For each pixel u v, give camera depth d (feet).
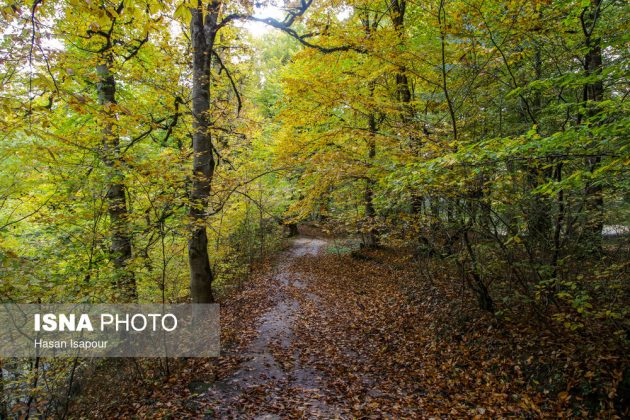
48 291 16.44
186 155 27.35
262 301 41.39
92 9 10.33
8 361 17.39
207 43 28.04
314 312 36.17
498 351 21.42
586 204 20.63
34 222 19.39
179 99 27.04
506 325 23.16
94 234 19.39
